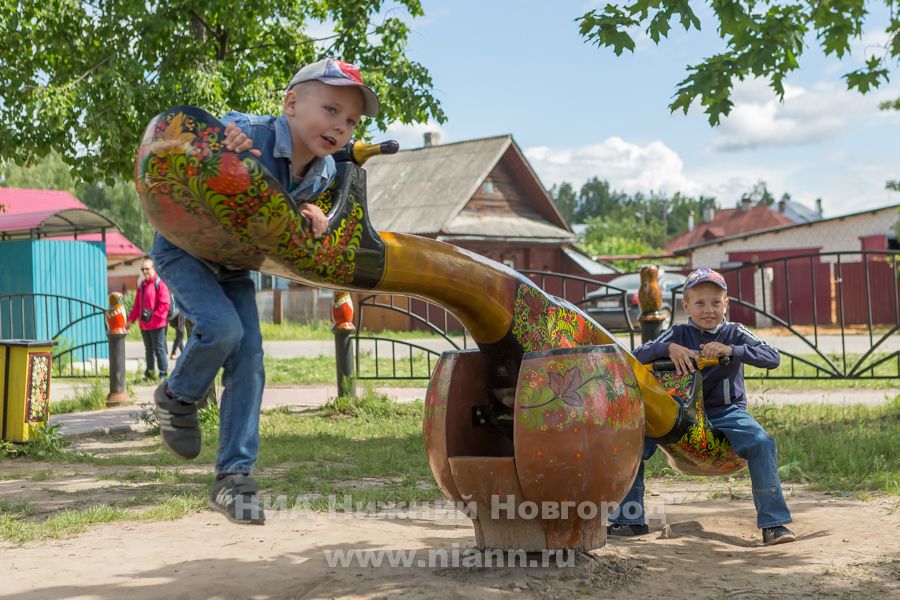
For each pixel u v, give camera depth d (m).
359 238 3.28
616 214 132.38
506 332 3.85
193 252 3.00
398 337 26.03
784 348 19.62
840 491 6.00
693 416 4.46
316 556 4.32
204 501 5.74
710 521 5.22
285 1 10.59
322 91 2.94
